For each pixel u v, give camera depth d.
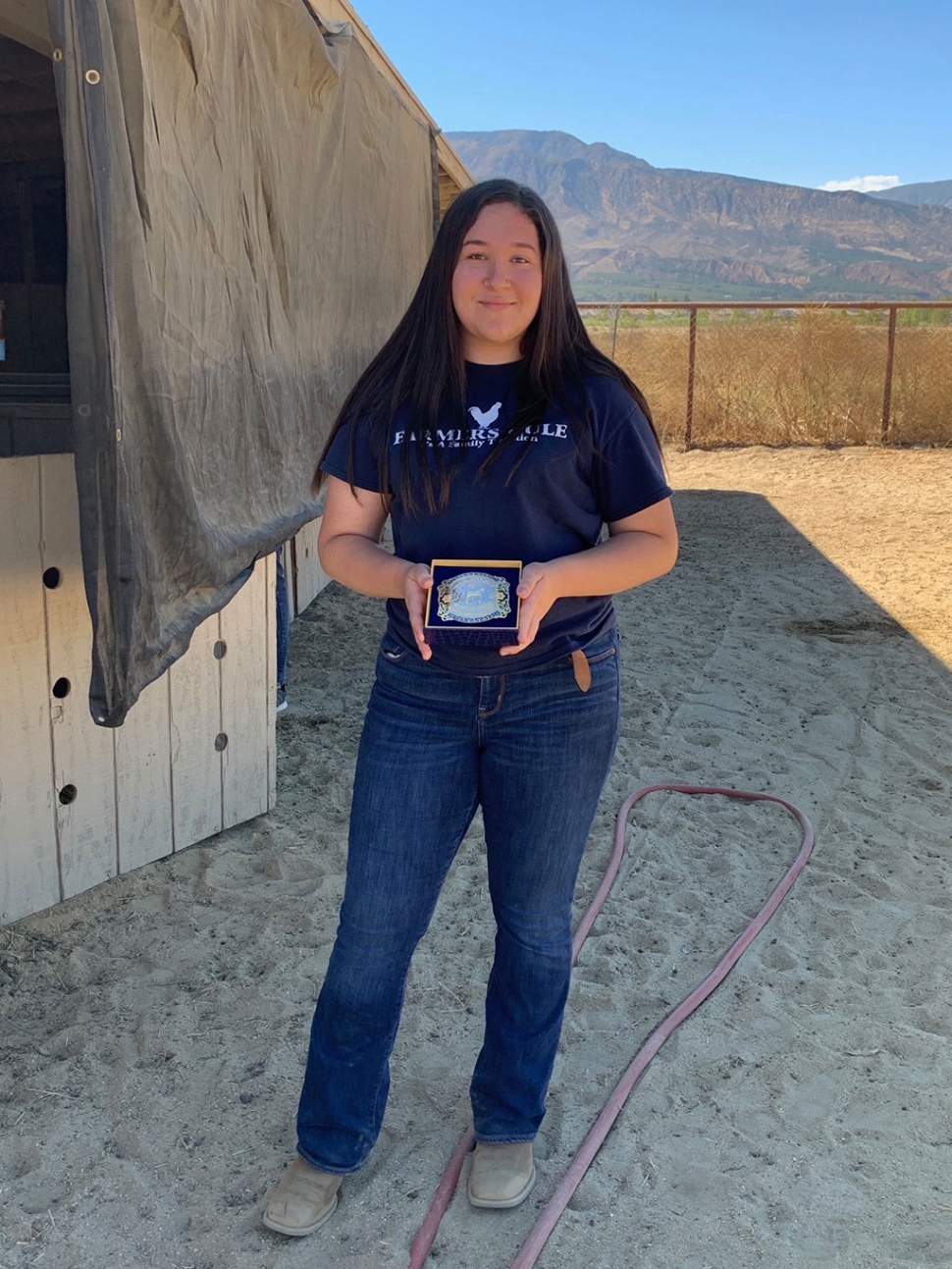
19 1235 1.95
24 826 2.88
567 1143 2.24
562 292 1.72
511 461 1.70
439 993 2.77
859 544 8.41
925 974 2.91
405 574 1.68
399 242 5.82
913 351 13.00
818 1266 1.93
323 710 4.81
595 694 1.80
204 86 2.68
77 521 2.85
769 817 3.86
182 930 2.98
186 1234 1.97
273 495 3.42
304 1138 2.00
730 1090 2.42
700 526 9.12
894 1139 2.27
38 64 4.84
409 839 1.83
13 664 2.77
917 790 4.12
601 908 3.21
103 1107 2.30
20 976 2.72
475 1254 1.94
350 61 4.44
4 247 5.61
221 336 2.88
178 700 3.29
